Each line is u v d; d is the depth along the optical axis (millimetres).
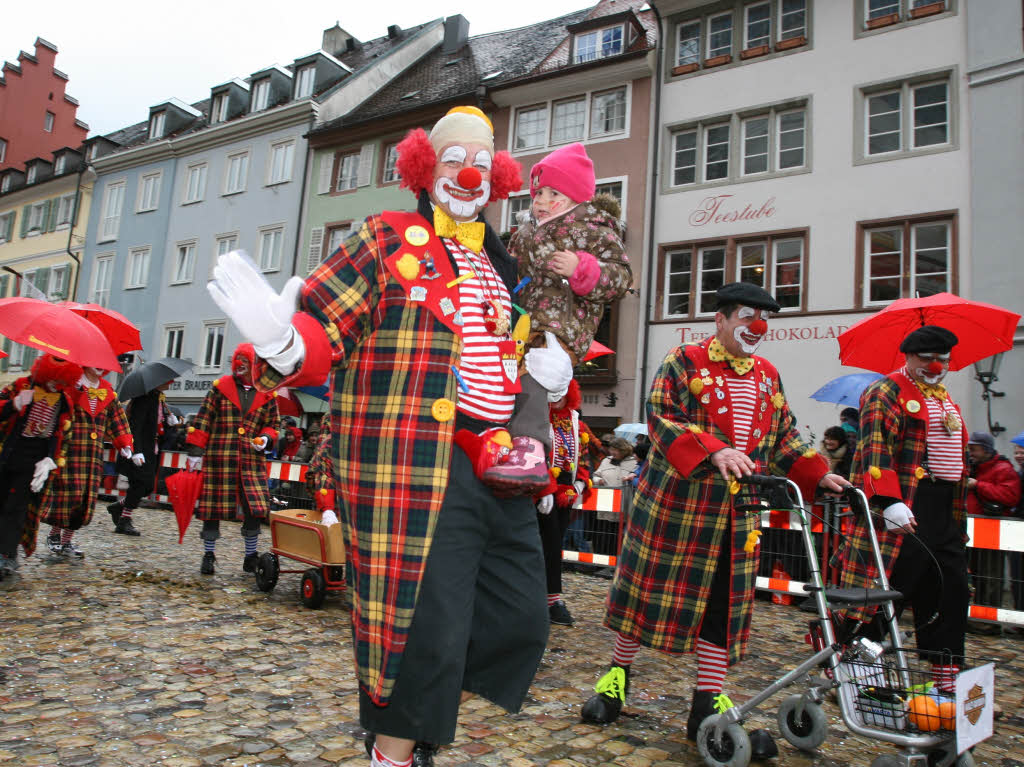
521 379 2115
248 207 26359
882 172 15062
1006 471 6836
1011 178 13727
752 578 3180
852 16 15766
